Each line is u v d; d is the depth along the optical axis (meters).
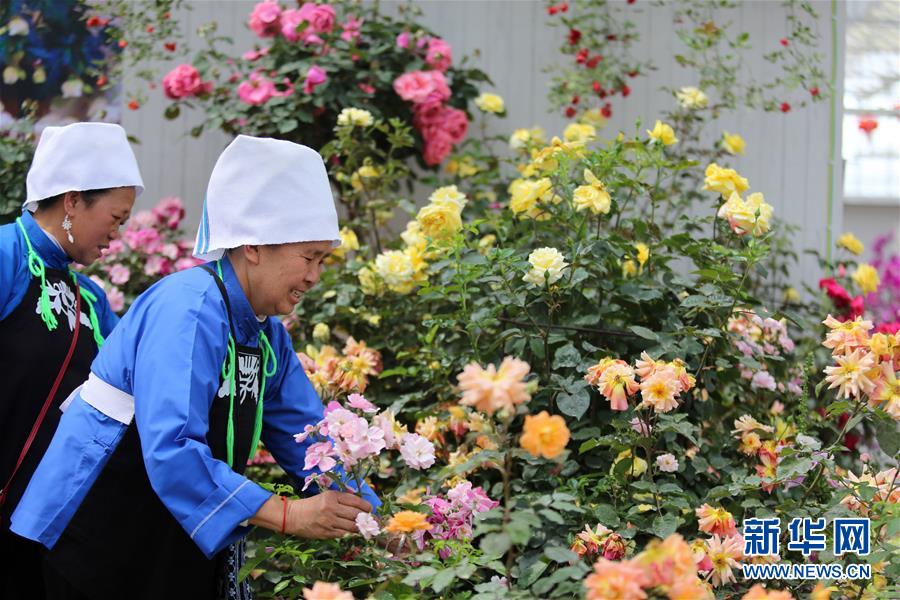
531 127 6.59
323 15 5.92
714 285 4.20
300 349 5.07
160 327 2.93
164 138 6.46
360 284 5.10
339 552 3.31
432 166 6.31
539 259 3.92
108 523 3.03
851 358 3.30
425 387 4.73
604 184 4.38
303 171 3.05
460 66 6.39
